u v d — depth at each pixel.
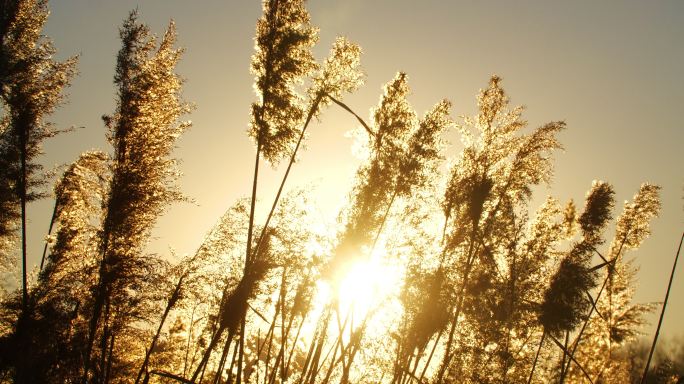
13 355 13.40
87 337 13.66
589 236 17.16
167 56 15.05
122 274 13.23
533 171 15.73
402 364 14.73
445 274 15.27
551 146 15.58
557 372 18.02
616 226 19.14
